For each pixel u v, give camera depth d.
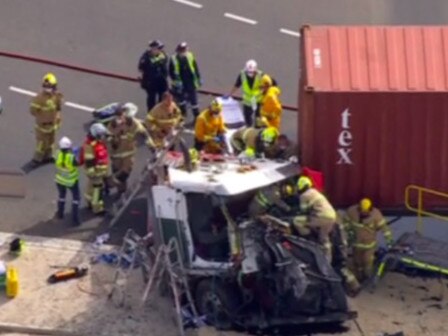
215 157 42.94
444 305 42.41
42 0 56.31
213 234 41.44
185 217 41.22
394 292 42.84
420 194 43.88
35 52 53.41
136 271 42.94
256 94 48.56
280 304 40.53
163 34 54.84
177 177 41.44
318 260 40.69
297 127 48.97
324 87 42.72
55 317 41.25
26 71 52.47
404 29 43.75
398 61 43.19
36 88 51.66
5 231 44.72
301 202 41.34
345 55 43.25
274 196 41.56
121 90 51.84
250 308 41.00
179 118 47.22
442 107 42.91
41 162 47.78
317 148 43.34
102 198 45.75
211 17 55.97
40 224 45.09
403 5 57.22
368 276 43.03
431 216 44.34
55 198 46.34
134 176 47.16
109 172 46.03
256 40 54.84
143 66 49.16
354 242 42.72
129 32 54.88
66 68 52.75
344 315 40.78
